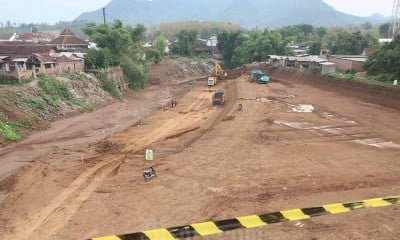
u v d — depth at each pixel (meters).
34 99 36.66
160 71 79.19
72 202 17.62
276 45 95.75
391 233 13.70
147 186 19.06
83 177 20.91
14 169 23.06
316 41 93.06
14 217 16.42
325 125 32.31
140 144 28.39
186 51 108.69
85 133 32.69
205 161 22.64
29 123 32.78
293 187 18.53
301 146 25.89
